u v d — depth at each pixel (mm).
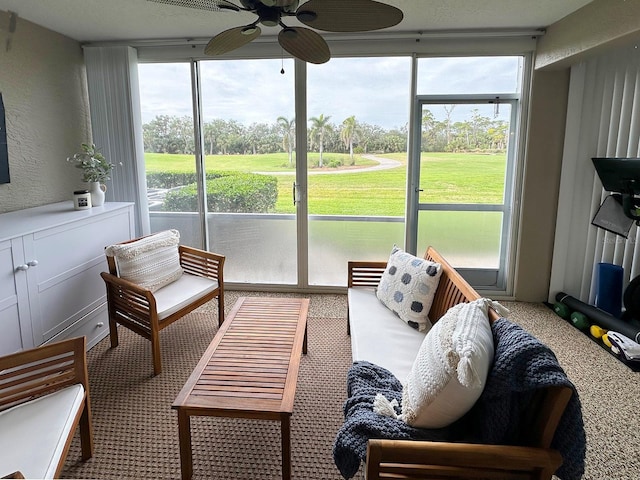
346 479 1416
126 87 3643
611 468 1810
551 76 3391
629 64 3057
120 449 1938
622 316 3141
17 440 1378
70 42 3510
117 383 2465
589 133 3398
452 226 3842
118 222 3170
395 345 2123
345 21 1704
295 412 2215
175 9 2812
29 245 2311
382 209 3840
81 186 3701
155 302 2504
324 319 3400
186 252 3295
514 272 3801
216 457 1887
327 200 3848
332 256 3980
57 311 2547
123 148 3762
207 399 1664
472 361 1223
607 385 2451
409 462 1205
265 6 1620
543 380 1159
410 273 2453
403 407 1478
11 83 2955
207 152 3873
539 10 2832
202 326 3238
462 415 1379
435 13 2922
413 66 3500
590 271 3559
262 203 3922
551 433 1194
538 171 3557
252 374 1846
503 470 1222
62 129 3459
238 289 4082
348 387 1759
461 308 1634
